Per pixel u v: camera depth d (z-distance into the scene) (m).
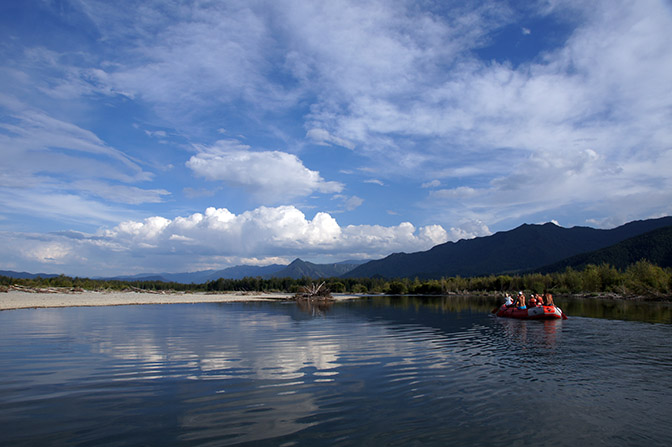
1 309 42.12
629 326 27.53
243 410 9.42
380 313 42.34
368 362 14.90
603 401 10.19
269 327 27.41
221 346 18.66
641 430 8.30
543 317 32.38
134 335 22.53
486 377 12.59
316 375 12.81
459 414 9.18
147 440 7.67
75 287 110.88
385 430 8.21
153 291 141.38
